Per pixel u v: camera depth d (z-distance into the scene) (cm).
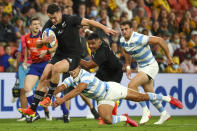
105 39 2898
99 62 2617
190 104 4178
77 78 2248
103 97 2314
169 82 4078
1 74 3603
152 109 4053
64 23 2431
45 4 4509
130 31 2706
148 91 2825
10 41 4238
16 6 4553
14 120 3428
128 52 2769
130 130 2311
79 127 2533
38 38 3047
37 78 3056
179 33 5384
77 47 2497
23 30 4372
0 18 4262
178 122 3212
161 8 5422
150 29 5044
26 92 3028
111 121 2361
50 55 3081
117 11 4975
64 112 3102
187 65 4816
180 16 5788
